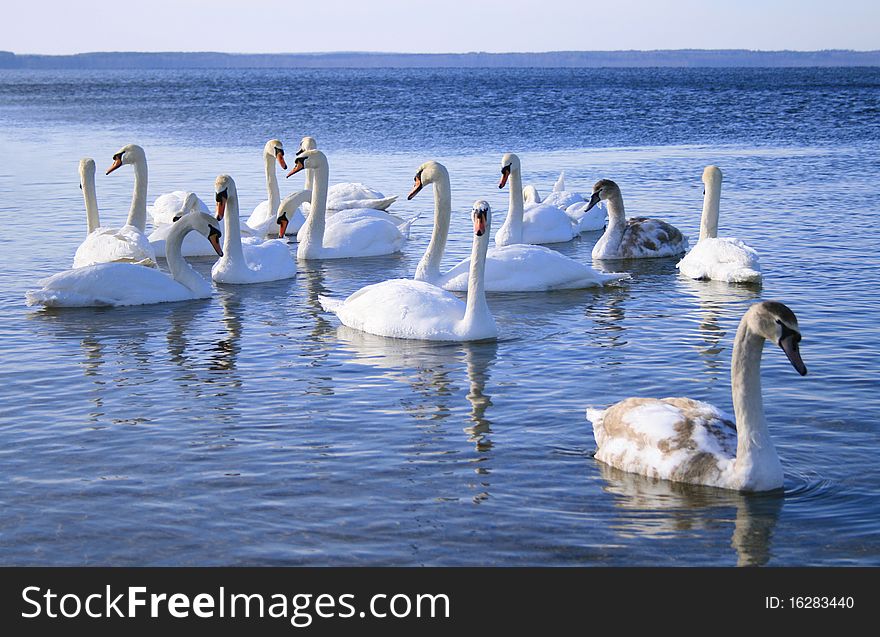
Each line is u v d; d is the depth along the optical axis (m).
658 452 10.09
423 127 64.19
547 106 90.06
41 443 11.16
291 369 13.84
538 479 10.12
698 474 9.91
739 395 9.75
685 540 8.89
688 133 58.56
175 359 14.38
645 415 10.37
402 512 9.41
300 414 12.02
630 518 9.27
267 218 26.12
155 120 72.50
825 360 13.87
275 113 80.94
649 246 22.64
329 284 19.73
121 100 109.19
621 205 22.72
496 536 8.98
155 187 34.59
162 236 22.92
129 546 8.84
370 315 15.72
